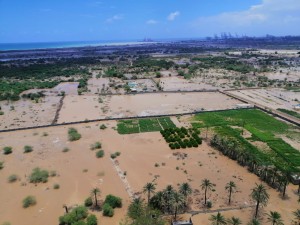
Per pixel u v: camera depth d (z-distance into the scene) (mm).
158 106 176625
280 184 84188
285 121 144625
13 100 194125
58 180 92125
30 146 116562
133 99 194125
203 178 92125
